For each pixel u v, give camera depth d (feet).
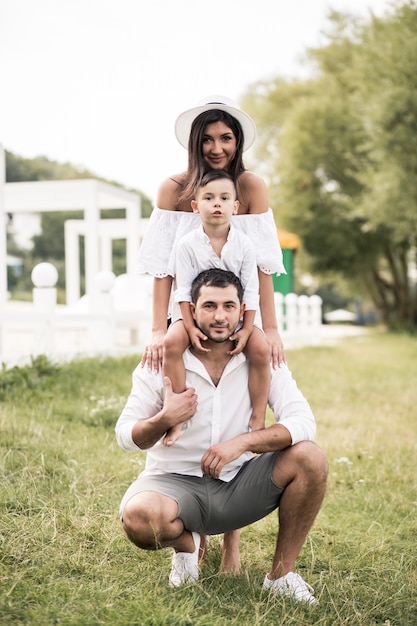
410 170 57.26
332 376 31.45
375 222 64.23
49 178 162.71
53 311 26.07
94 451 15.85
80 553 10.41
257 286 10.11
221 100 10.61
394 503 14.30
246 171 11.01
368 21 71.00
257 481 9.82
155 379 9.91
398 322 82.02
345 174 75.61
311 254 79.66
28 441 15.47
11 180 159.12
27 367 22.86
